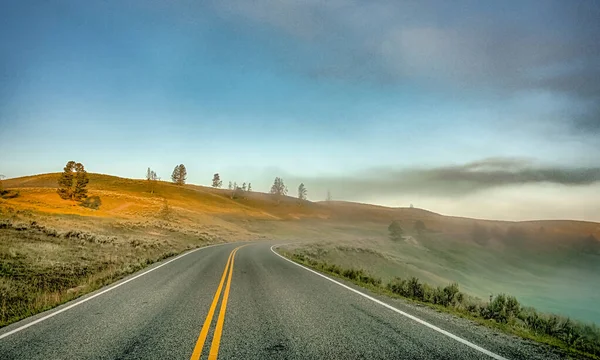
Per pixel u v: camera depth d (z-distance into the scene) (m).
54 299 8.38
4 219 22.77
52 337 5.43
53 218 32.66
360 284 11.62
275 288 10.30
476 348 4.91
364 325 6.14
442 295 9.07
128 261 17.23
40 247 16.16
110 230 33.28
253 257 22.67
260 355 4.62
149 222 47.72
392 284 11.27
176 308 7.52
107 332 5.70
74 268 13.69
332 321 6.43
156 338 5.37
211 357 4.54
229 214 105.31
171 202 96.69
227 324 6.20
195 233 49.34
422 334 5.59
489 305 7.82
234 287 10.40
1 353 4.70
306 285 10.99
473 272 71.81
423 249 86.25
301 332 5.70
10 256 13.36
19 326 6.10
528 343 5.25
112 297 8.80
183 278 12.34
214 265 16.95
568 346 5.37
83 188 73.75
